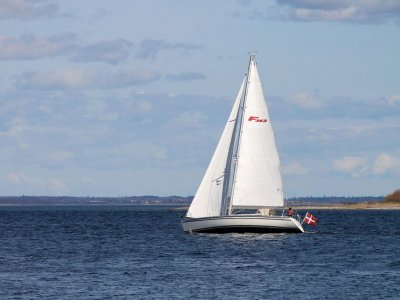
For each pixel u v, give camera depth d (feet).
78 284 521.24
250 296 476.13
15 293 487.20
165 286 511.81
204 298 469.98
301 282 527.40
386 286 511.40
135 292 490.08
